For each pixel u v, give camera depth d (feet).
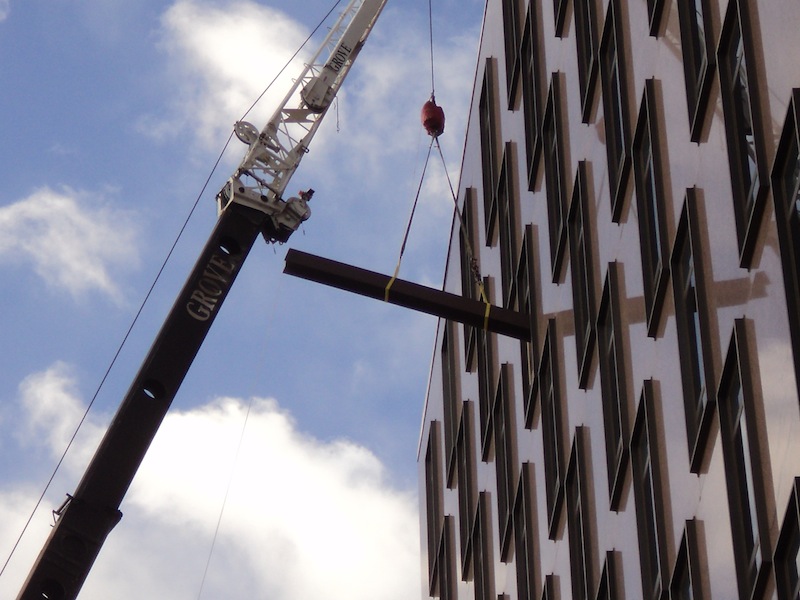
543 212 128.57
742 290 74.33
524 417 131.34
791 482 65.62
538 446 124.16
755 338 71.97
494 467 144.87
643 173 97.55
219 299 195.52
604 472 101.81
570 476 111.86
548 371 123.03
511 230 142.00
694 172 84.28
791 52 69.56
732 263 76.18
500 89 153.28
